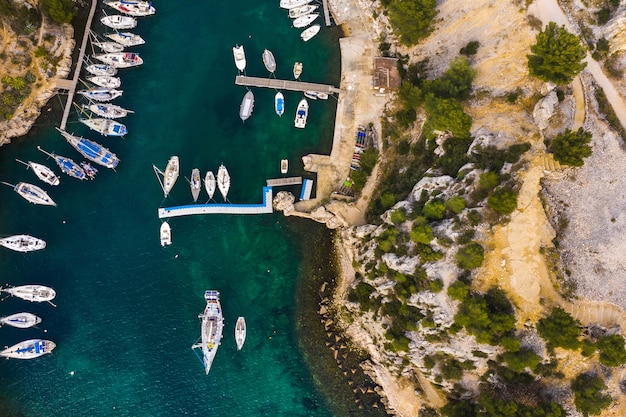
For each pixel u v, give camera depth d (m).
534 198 65.25
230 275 80.50
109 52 83.50
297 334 80.06
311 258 81.38
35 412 76.81
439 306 66.81
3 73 79.12
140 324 79.00
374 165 79.94
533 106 69.81
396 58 82.81
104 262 79.75
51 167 80.50
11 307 77.19
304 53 85.75
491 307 64.50
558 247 65.69
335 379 79.38
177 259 80.31
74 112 81.69
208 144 83.00
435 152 76.12
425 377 74.50
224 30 86.12
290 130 83.69
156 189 81.31
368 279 75.31
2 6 76.44
